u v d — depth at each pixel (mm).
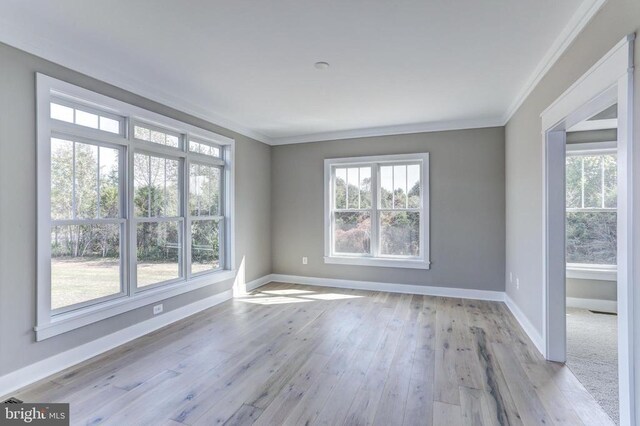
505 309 4156
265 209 5629
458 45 2510
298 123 4781
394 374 2527
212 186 4504
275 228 5789
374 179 5188
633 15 1562
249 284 5137
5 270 2275
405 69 2938
